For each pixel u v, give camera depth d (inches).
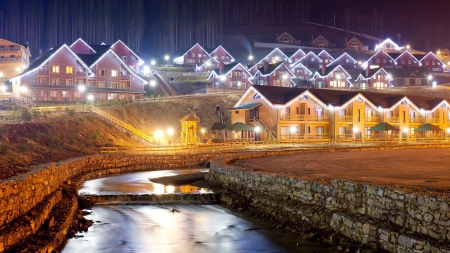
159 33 7180.1
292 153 1894.7
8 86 3339.1
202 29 7367.1
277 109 2541.8
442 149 2160.4
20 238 572.4
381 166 1240.2
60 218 730.2
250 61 5334.6
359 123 2824.8
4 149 1231.5
